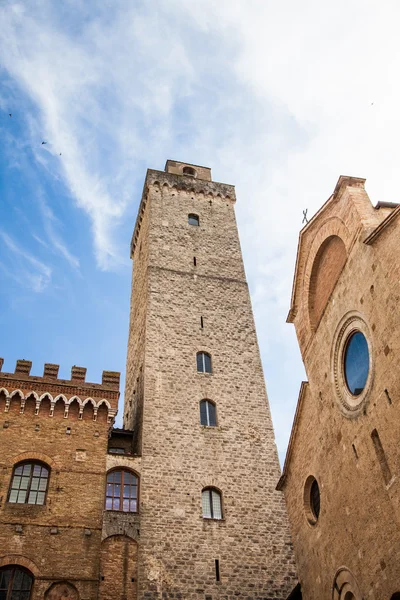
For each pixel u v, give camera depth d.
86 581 27.67
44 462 31.31
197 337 42.91
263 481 35.78
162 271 47.28
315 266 28.95
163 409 37.56
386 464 21.16
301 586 26.97
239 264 50.22
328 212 27.59
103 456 32.50
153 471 34.12
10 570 27.34
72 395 34.31
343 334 25.17
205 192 56.84
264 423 38.88
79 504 30.23
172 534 31.77
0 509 28.94
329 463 25.17
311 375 27.94
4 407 32.78
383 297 21.84
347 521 23.00
